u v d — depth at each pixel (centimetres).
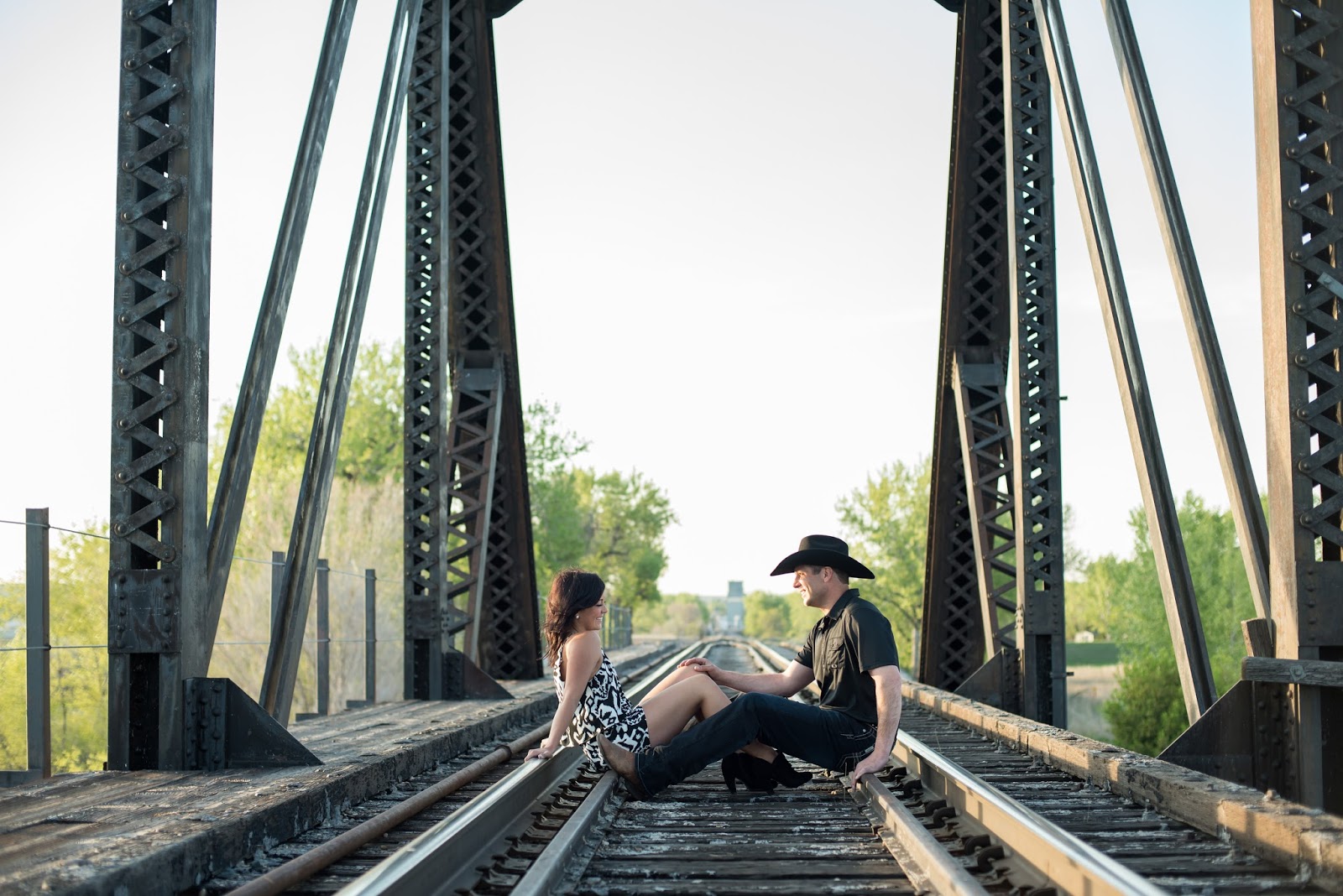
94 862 396
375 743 791
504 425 1577
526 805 623
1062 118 1003
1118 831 555
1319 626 602
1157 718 4988
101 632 2348
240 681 2722
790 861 505
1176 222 745
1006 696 1217
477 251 1523
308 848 515
